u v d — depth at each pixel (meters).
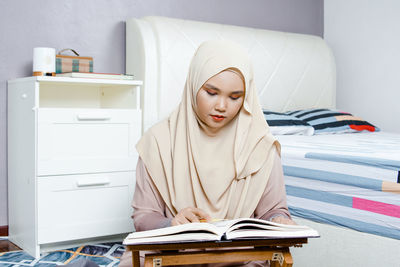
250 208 1.29
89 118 2.37
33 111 2.27
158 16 2.96
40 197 2.28
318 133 3.08
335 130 3.16
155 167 1.31
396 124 3.56
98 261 2.20
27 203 2.37
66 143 2.33
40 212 2.28
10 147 2.63
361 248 1.61
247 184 1.29
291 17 3.84
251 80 1.32
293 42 3.56
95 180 2.40
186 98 1.31
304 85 3.59
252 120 1.33
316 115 3.25
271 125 2.91
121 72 3.01
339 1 3.95
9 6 2.65
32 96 2.30
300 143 2.30
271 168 1.31
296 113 3.31
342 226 1.68
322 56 3.73
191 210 1.15
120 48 3.00
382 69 3.65
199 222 1.05
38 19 2.73
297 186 1.85
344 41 3.92
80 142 2.37
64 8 2.80
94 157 2.41
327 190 1.74
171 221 1.15
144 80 2.77
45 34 2.75
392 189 1.54
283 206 1.31
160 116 2.80
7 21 2.65
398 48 3.53
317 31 4.01
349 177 1.67
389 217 1.54
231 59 1.21
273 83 3.40
